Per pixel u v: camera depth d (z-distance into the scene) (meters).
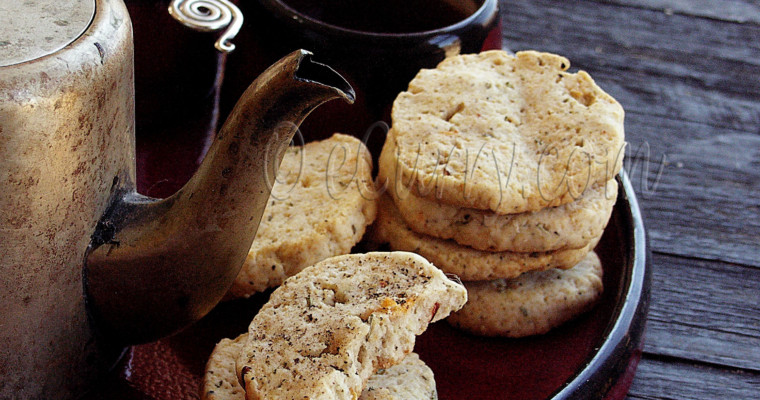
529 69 0.43
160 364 0.38
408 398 0.37
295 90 0.33
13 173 0.32
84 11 0.34
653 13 0.57
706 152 0.50
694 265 0.46
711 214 0.48
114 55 0.34
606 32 0.56
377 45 0.42
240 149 0.33
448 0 0.46
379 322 0.35
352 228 0.40
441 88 0.42
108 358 0.37
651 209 0.48
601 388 0.38
